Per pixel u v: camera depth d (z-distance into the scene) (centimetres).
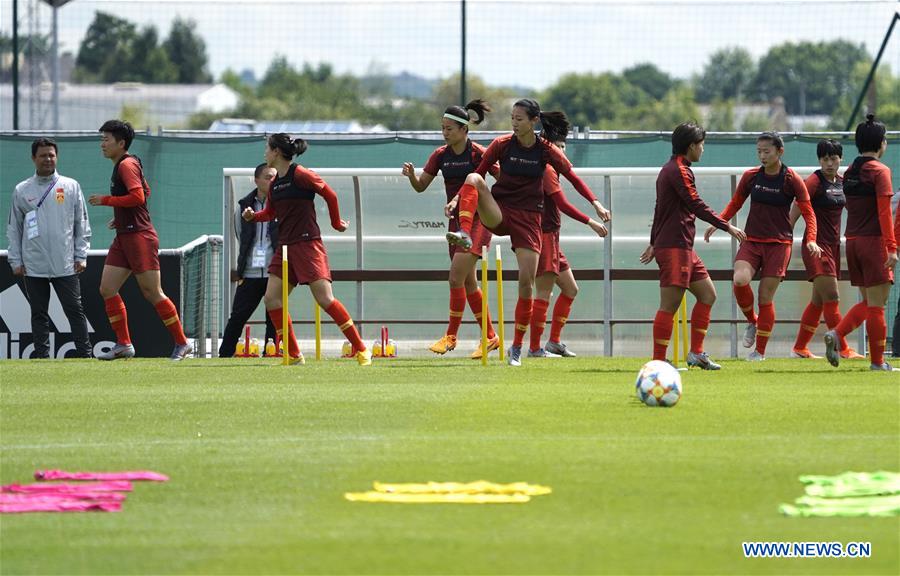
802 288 6725
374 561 2203
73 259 5806
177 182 7700
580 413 3628
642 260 4759
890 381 4438
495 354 5931
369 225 6681
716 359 5566
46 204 5744
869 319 4822
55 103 13212
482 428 3394
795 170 6419
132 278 6150
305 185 4866
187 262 6259
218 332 6619
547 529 2394
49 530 2405
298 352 5116
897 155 7450
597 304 6756
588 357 5619
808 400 3894
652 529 2395
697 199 4572
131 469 2911
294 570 2155
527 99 4591
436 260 6688
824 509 2517
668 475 2811
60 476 2814
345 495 2652
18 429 3438
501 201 4728
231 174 6316
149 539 2342
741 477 2792
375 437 3275
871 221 4744
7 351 6138
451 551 2258
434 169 5119
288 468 2906
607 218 4762
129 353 5428
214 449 3134
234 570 2158
